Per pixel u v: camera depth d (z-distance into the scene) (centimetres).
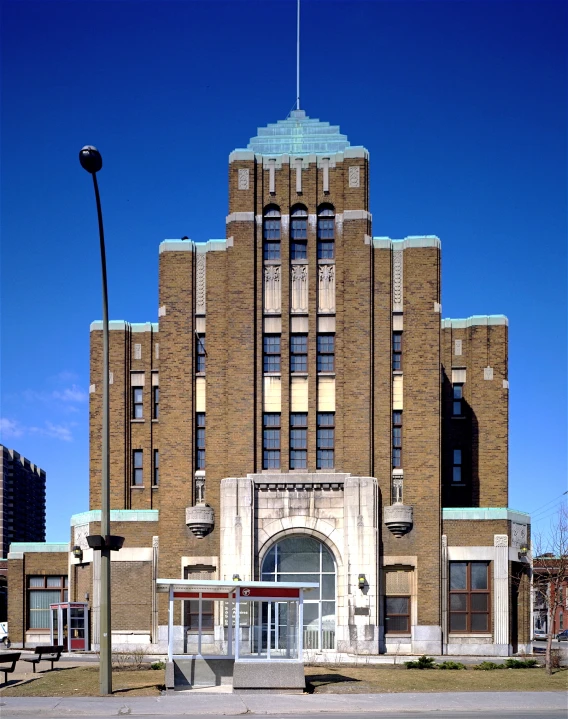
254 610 3391
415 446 4550
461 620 4481
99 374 5778
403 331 4653
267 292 4678
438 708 2588
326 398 4581
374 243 4712
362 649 4269
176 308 4706
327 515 4428
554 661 3834
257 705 2589
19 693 2823
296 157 4769
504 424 5359
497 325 5469
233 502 4412
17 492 18512
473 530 4531
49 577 5256
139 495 5600
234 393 4541
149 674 3309
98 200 2745
